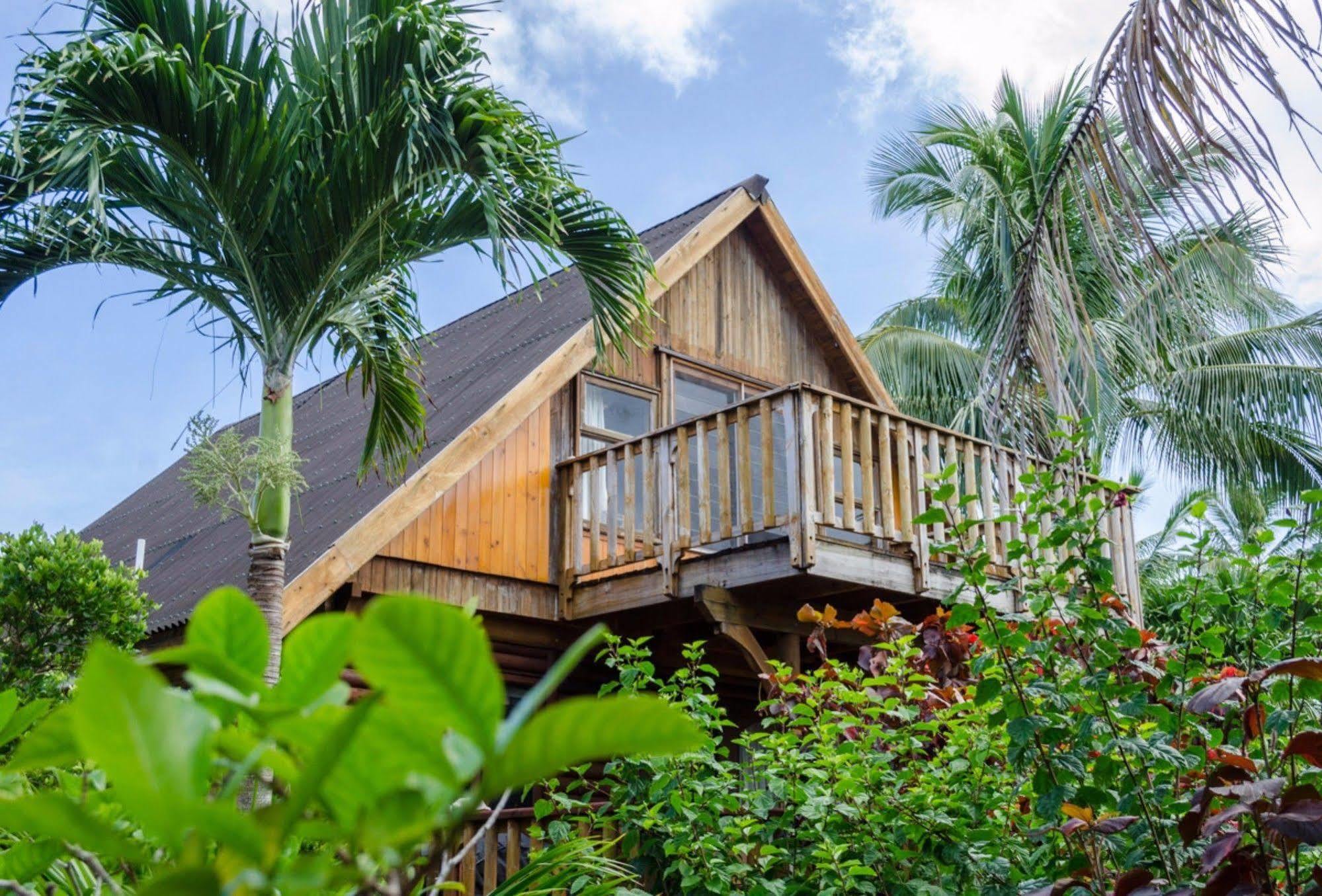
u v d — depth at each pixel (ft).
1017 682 12.50
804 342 43.60
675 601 30.17
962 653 18.12
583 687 33.04
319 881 1.76
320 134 19.70
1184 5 14.30
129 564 41.57
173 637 28.96
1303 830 9.02
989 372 19.06
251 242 19.97
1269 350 56.34
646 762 17.28
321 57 20.15
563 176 21.31
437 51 19.61
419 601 1.71
